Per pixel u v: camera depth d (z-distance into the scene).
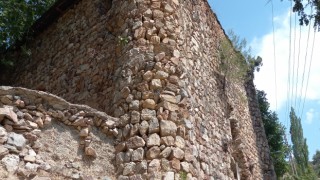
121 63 7.12
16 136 5.32
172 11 7.50
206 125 8.51
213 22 11.20
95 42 8.43
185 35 8.01
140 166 5.84
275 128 17.16
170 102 6.46
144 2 7.40
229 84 11.34
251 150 11.87
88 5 9.23
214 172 8.09
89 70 8.20
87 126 6.05
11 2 11.05
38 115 5.67
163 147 6.01
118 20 7.79
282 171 16.78
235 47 12.44
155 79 6.61
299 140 24.69
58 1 9.63
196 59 8.95
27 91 5.69
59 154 5.64
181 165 6.00
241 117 11.78
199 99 8.46
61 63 9.21
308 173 23.11
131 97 6.54
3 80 11.27
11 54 11.27
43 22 10.30
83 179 5.64
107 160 6.03
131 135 6.16
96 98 7.60
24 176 5.14
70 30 9.48
